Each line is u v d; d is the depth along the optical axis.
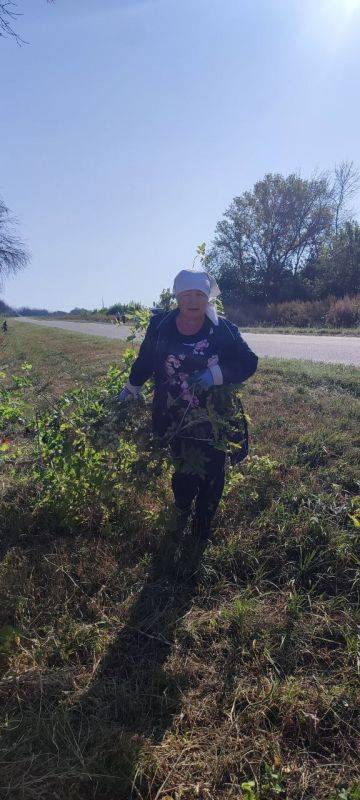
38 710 2.45
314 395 6.94
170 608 3.07
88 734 2.29
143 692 2.52
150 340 3.24
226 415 3.24
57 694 2.52
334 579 3.27
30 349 22.98
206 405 3.17
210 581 3.30
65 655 2.73
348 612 2.96
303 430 5.52
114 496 3.87
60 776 2.10
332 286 35.56
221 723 2.38
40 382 11.46
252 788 2.09
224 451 3.30
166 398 3.28
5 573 3.38
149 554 3.54
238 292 48.19
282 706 2.41
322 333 20.94
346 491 4.20
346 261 34.94
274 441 5.31
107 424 3.50
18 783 2.08
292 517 3.82
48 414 4.23
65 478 4.07
